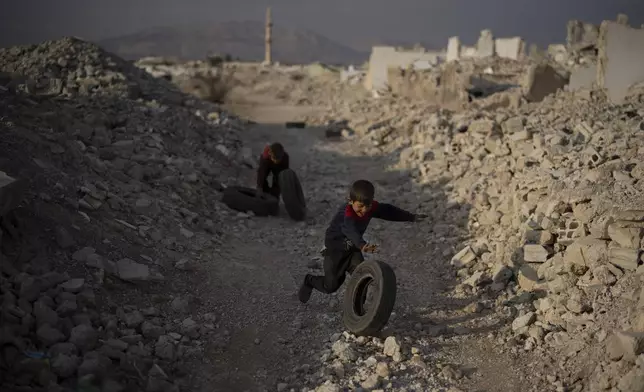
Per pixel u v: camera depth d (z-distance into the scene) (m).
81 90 13.14
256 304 5.84
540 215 6.55
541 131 9.94
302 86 34.66
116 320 4.79
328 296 6.07
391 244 7.75
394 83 24.34
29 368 3.80
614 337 4.14
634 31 11.89
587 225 5.89
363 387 4.40
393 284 4.75
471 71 22.03
